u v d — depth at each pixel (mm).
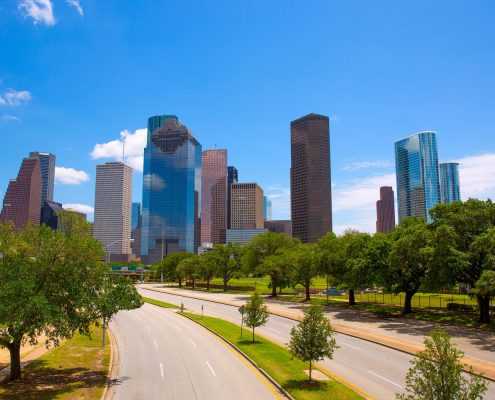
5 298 24000
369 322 53719
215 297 99000
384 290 68438
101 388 24828
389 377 27031
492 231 46594
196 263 136875
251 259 106062
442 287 53562
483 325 48656
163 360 33188
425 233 55219
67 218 30016
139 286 152375
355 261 64812
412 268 58594
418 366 14109
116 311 29547
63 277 27781
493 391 23891
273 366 29406
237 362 32156
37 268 27156
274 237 106312
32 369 30141
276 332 46781
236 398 22828
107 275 30188
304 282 91000
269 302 84188
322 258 76750
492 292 43562
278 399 22562
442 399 13352
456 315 56750
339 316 60219
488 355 33594
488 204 54188
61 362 32344
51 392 23984
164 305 80188
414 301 77625
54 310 25797
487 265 48438
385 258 61875
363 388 24438
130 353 36250
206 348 38312
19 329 24516
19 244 27391
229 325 52281
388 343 38469
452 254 49688
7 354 35875
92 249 29031
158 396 23375
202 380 26797
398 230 67562
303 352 24984
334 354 34344
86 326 29094
